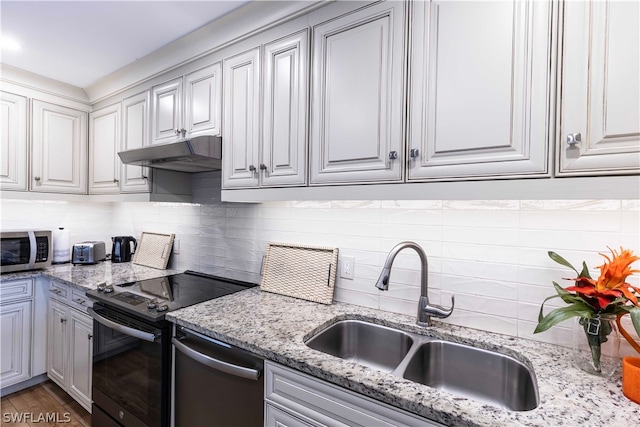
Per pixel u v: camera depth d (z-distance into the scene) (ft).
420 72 3.49
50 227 8.41
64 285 6.78
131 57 6.46
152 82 6.63
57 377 7.01
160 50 6.10
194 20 5.21
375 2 3.82
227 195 5.26
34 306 7.16
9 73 6.93
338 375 2.97
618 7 2.60
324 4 4.22
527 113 2.94
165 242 7.74
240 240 6.50
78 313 6.36
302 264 5.45
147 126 6.70
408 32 3.58
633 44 2.54
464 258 4.21
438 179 3.40
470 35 3.22
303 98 4.39
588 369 3.06
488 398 3.67
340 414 3.02
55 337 7.08
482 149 3.16
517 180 3.00
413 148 3.53
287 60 4.57
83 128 8.21
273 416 3.46
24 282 7.02
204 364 4.00
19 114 7.14
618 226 3.38
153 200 6.63
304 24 4.44
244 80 5.07
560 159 2.81
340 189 4.08
